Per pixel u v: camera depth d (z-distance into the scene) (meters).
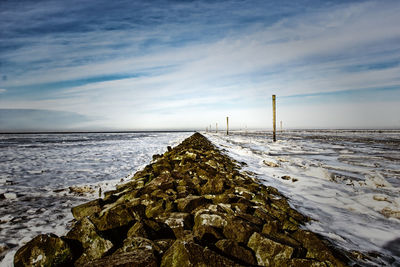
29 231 3.63
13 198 5.41
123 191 5.34
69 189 6.20
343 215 4.21
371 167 9.75
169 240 2.79
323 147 18.86
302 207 4.61
